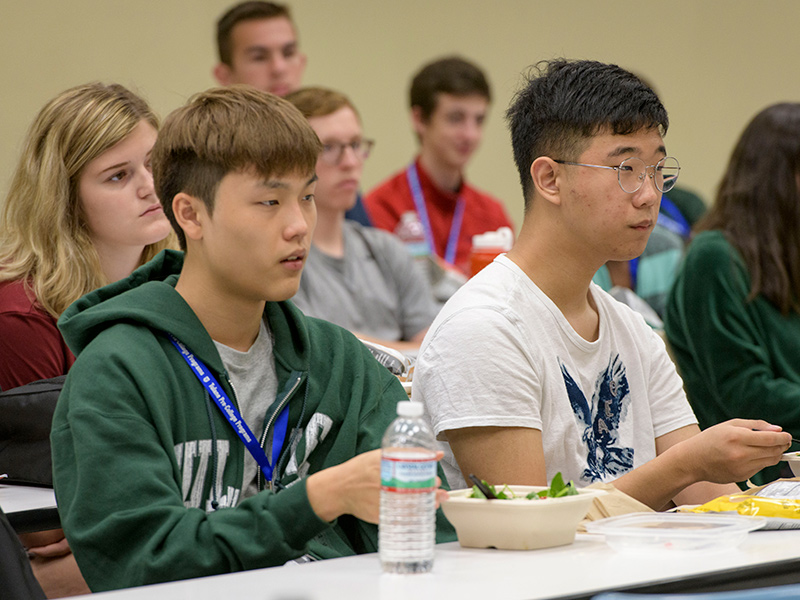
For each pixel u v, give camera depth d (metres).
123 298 3.08
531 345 3.49
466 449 3.39
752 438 3.16
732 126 14.20
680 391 3.97
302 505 2.56
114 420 2.78
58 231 4.51
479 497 2.75
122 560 2.66
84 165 4.50
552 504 2.62
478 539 2.68
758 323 5.58
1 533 2.83
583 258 3.56
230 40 9.56
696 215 9.34
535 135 3.56
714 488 3.74
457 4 12.60
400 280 7.89
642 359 3.88
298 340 3.30
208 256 3.05
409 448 2.39
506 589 2.15
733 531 2.59
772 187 5.67
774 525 2.92
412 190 10.08
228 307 3.12
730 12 14.12
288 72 9.61
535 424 3.37
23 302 4.43
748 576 2.34
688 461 3.22
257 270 2.98
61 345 4.47
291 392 3.19
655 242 7.87
